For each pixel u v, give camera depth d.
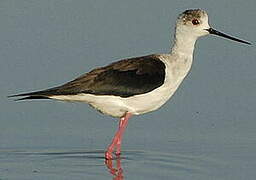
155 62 13.12
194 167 12.52
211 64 17.02
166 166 12.59
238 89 16.08
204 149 13.40
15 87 15.91
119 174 12.23
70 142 13.73
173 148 13.51
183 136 14.10
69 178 11.95
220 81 16.39
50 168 12.47
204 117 14.97
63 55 17.27
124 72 12.91
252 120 14.78
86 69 16.62
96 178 12.02
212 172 12.23
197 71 16.75
